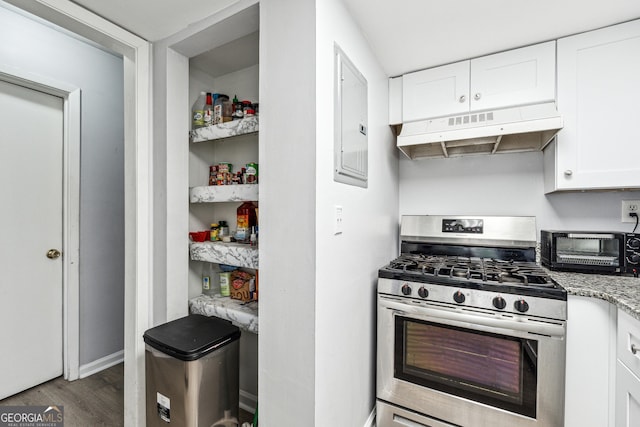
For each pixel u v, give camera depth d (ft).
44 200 6.48
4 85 5.90
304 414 3.47
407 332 4.83
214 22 4.16
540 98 4.99
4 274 5.96
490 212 6.32
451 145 5.94
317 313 3.44
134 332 4.79
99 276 7.22
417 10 4.22
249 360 5.75
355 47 4.42
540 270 4.96
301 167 3.47
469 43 5.05
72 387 6.47
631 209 5.24
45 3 3.69
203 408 3.90
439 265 5.32
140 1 3.90
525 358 4.08
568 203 5.68
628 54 4.45
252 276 5.33
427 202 6.91
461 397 4.46
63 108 6.74
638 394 3.35
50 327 6.60
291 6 3.50
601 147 4.61
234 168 5.91
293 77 3.50
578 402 4.07
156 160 4.87
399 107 6.15
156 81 4.86
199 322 4.57
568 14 4.30
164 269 4.79
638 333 3.38
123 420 5.47
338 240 3.94
